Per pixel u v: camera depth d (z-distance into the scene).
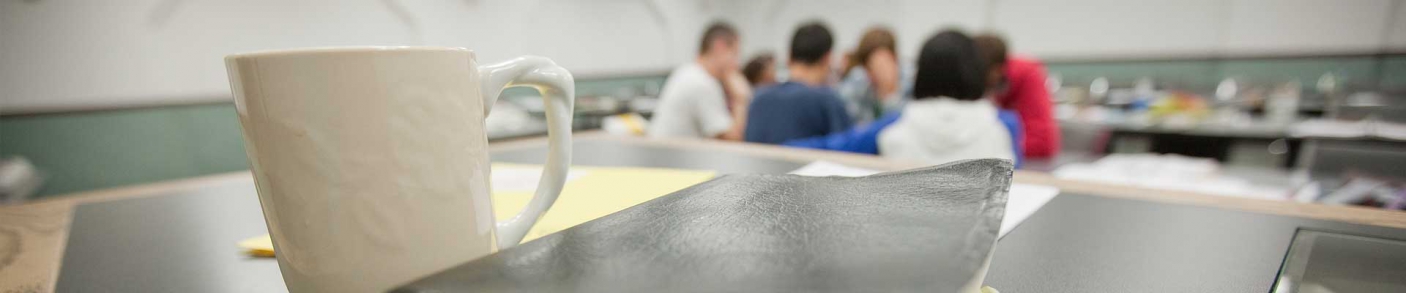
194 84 2.47
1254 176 1.00
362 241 0.17
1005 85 1.58
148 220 0.41
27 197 2.06
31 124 2.11
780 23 4.97
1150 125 2.05
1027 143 1.54
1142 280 0.26
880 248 0.12
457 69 0.18
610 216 0.16
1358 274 0.26
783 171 0.54
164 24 2.36
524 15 3.56
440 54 0.17
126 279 0.29
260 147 0.17
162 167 2.42
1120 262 0.28
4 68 2.04
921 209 0.15
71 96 2.18
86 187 2.24
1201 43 3.53
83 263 0.32
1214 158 1.99
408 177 0.17
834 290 0.10
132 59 2.30
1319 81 3.27
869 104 2.13
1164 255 0.29
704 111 1.82
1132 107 2.75
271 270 0.30
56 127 2.16
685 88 1.82
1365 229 0.32
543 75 0.22
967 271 0.11
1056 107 2.94
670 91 1.86
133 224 0.40
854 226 0.13
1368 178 0.91
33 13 2.07
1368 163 0.94
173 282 0.29
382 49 0.16
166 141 2.42
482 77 0.19
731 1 5.03
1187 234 0.32
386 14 2.99
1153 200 0.40
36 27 2.09
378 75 0.16
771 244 0.12
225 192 0.49
